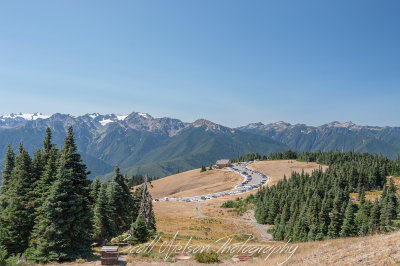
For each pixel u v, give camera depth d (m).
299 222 60.94
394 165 152.00
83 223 29.89
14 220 33.03
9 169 44.38
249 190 157.75
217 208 118.38
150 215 49.19
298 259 21.67
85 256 28.61
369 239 24.09
